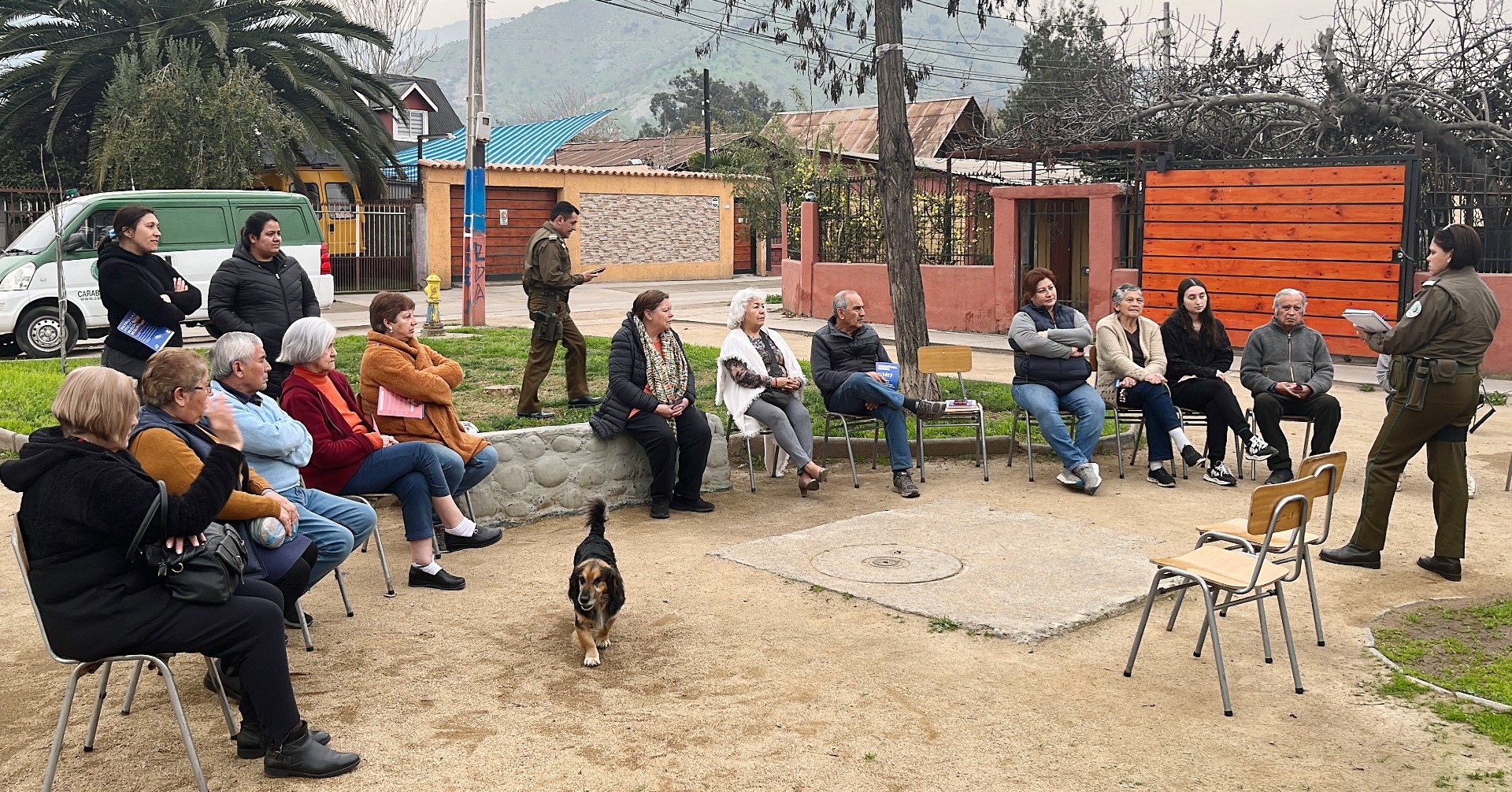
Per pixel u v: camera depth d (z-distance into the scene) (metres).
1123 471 9.02
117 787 3.95
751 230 34.09
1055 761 4.15
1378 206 14.98
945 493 8.32
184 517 3.81
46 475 3.72
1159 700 4.70
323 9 25.89
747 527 7.41
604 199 31.14
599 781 3.98
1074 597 5.89
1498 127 16.72
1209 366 8.77
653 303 7.71
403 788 3.93
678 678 4.91
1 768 4.07
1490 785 3.97
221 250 16.53
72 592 3.73
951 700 4.69
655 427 7.57
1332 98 18.03
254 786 3.96
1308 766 4.12
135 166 21.55
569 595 5.15
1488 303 6.21
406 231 27.33
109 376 3.80
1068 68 23.92
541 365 9.64
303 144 28.86
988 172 24.70
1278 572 4.91
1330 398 8.59
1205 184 16.38
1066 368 8.73
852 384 8.27
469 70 18.09
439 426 6.56
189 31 24.67
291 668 5.00
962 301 19.41
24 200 23.64
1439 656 5.20
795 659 5.12
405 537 7.03
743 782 3.98
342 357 12.88
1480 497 8.23
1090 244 17.80
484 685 4.83
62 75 22.64
